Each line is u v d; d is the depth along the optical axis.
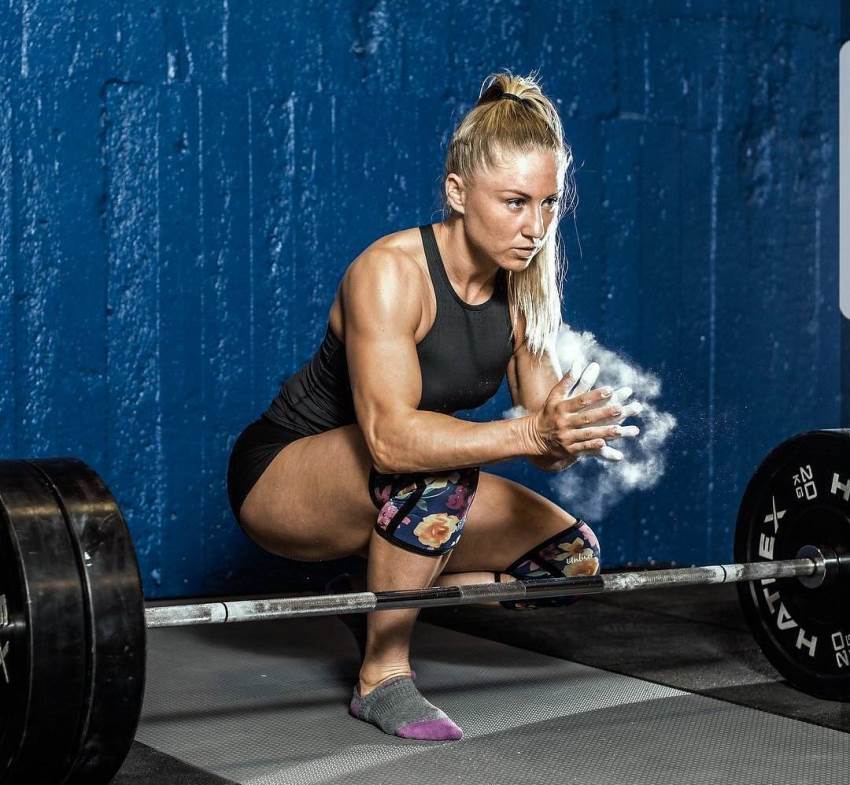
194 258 2.63
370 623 1.72
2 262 2.48
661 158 3.07
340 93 2.74
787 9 3.21
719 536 3.15
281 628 2.41
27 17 2.48
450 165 1.62
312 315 2.73
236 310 2.67
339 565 2.78
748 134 3.18
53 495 1.33
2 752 1.31
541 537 1.83
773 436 3.22
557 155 1.60
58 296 2.52
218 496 2.67
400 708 1.68
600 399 1.41
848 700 1.83
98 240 2.55
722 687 1.94
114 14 2.55
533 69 2.93
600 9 3.00
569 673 2.04
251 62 2.66
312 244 2.73
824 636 1.85
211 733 1.69
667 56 3.08
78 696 1.27
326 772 1.51
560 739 1.66
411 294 1.61
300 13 2.70
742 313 3.18
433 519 1.62
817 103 3.26
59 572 1.27
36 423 2.51
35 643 1.25
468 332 1.69
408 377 1.57
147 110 2.58
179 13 2.60
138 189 2.58
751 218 3.18
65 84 2.51
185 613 1.39
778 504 1.94
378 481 1.63
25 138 2.48
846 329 3.32
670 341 3.09
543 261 1.73
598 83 3.00
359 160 2.77
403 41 2.80
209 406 2.65
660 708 1.82
